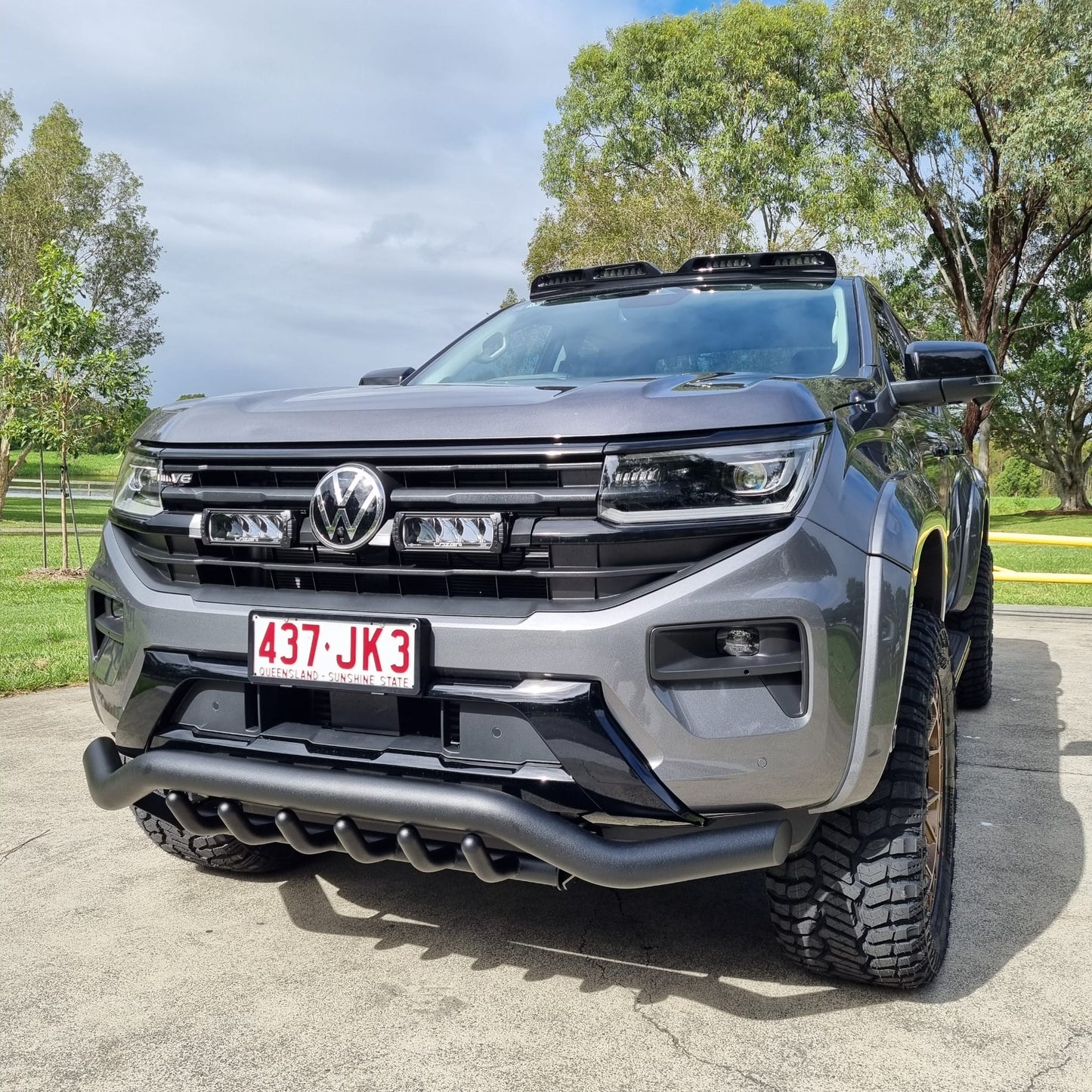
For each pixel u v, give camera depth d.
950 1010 2.10
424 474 1.95
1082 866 2.90
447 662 1.88
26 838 3.16
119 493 2.35
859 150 29.64
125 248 33.88
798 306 2.97
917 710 2.08
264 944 2.42
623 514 1.81
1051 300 35.97
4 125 32.56
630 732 1.79
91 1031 2.03
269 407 2.20
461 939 2.43
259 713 2.09
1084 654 6.55
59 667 5.82
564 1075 1.86
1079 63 24.81
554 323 3.18
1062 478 38.47
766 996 2.16
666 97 37.03
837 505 1.89
